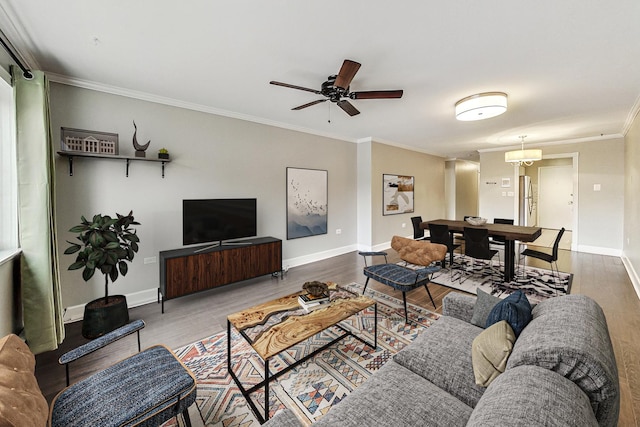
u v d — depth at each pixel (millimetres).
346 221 5781
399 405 1180
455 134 5379
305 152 4922
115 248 2465
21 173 2074
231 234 3711
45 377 1962
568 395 871
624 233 5121
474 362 1341
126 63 2457
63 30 1960
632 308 2979
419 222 5285
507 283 3859
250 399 1731
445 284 3844
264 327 1837
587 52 2258
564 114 3984
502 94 3104
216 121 3773
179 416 1625
